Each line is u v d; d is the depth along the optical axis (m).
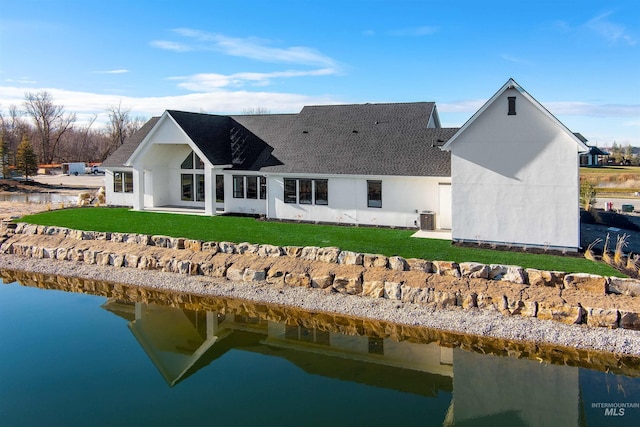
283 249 22.88
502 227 22.28
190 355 17.25
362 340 18.00
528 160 21.59
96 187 69.94
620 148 116.19
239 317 20.58
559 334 16.55
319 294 20.66
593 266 19.16
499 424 12.80
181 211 33.75
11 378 15.47
